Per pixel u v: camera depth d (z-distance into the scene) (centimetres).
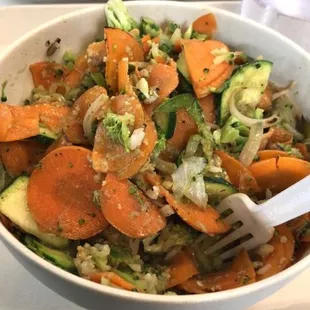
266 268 18
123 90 19
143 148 18
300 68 22
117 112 18
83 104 19
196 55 21
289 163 19
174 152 19
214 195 19
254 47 23
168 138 19
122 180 18
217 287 18
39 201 18
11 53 20
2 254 20
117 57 20
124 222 17
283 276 16
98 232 18
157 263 19
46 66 21
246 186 19
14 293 19
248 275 18
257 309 19
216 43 22
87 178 18
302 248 19
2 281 19
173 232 19
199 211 18
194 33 23
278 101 23
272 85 23
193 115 20
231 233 19
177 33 22
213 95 21
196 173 18
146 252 18
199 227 18
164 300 15
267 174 19
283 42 22
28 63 21
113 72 20
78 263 17
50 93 21
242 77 21
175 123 19
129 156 18
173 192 18
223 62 21
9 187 18
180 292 18
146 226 18
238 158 20
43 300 19
